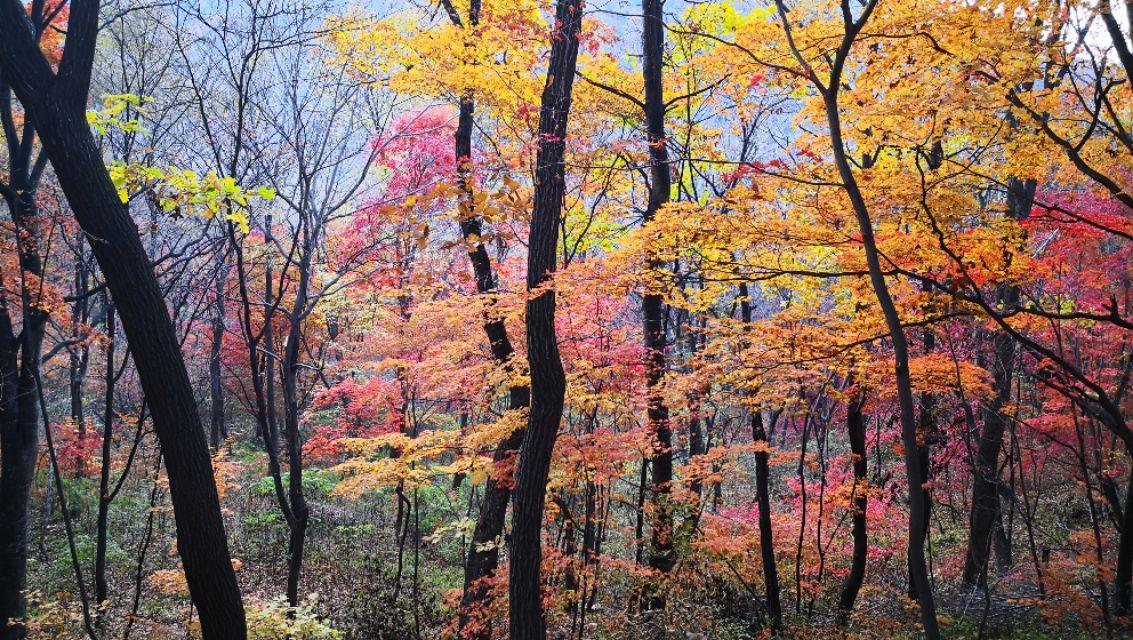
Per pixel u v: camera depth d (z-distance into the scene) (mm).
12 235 8766
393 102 11742
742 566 12109
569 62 6914
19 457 9719
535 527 6387
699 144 12242
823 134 8688
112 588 12758
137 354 5758
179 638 10617
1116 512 10477
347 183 13195
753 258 7586
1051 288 9625
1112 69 6488
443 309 10500
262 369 19812
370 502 18797
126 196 7266
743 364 8805
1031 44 6102
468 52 9516
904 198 6914
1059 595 10195
